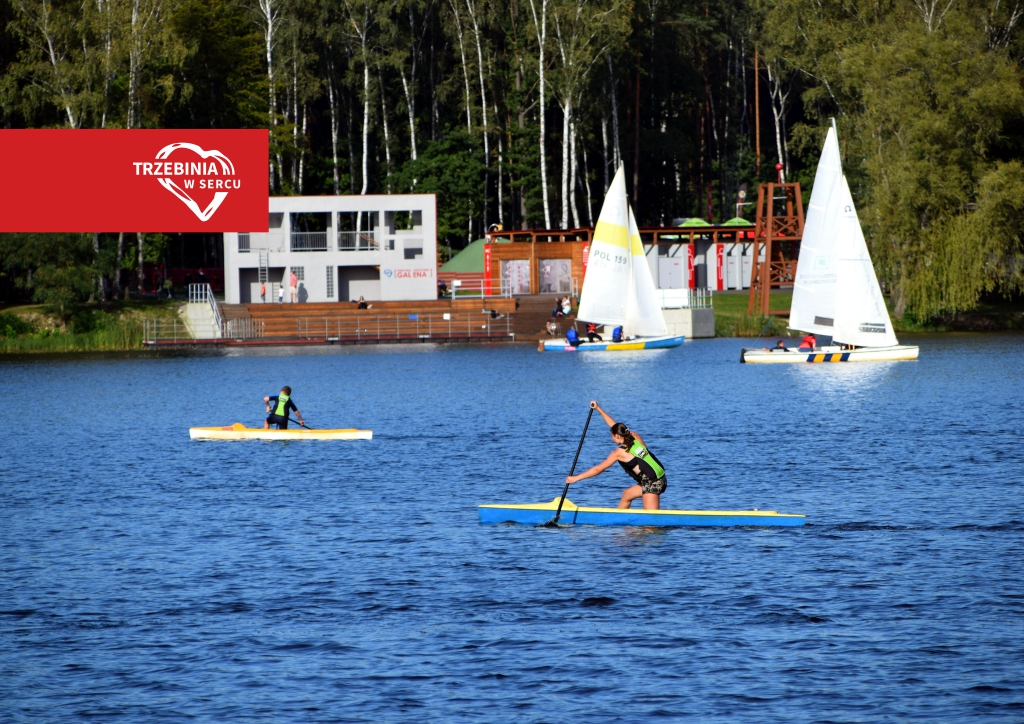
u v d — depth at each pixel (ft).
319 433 423.23
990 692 156.66
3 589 213.05
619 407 519.60
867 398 535.19
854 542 240.53
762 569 219.61
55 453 397.39
